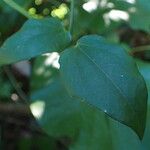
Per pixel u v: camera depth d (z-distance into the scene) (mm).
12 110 562
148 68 473
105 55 256
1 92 541
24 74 573
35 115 440
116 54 257
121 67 252
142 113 246
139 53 589
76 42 269
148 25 463
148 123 442
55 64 472
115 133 444
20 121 574
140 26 463
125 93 246
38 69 475
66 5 442
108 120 441
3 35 472
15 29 469
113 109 243
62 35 271
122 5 446
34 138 562
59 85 454
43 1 451
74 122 441
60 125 440
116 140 443
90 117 441
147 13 458
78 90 246
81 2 420
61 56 257
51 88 456
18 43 263
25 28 270
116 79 249
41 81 468
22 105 559
